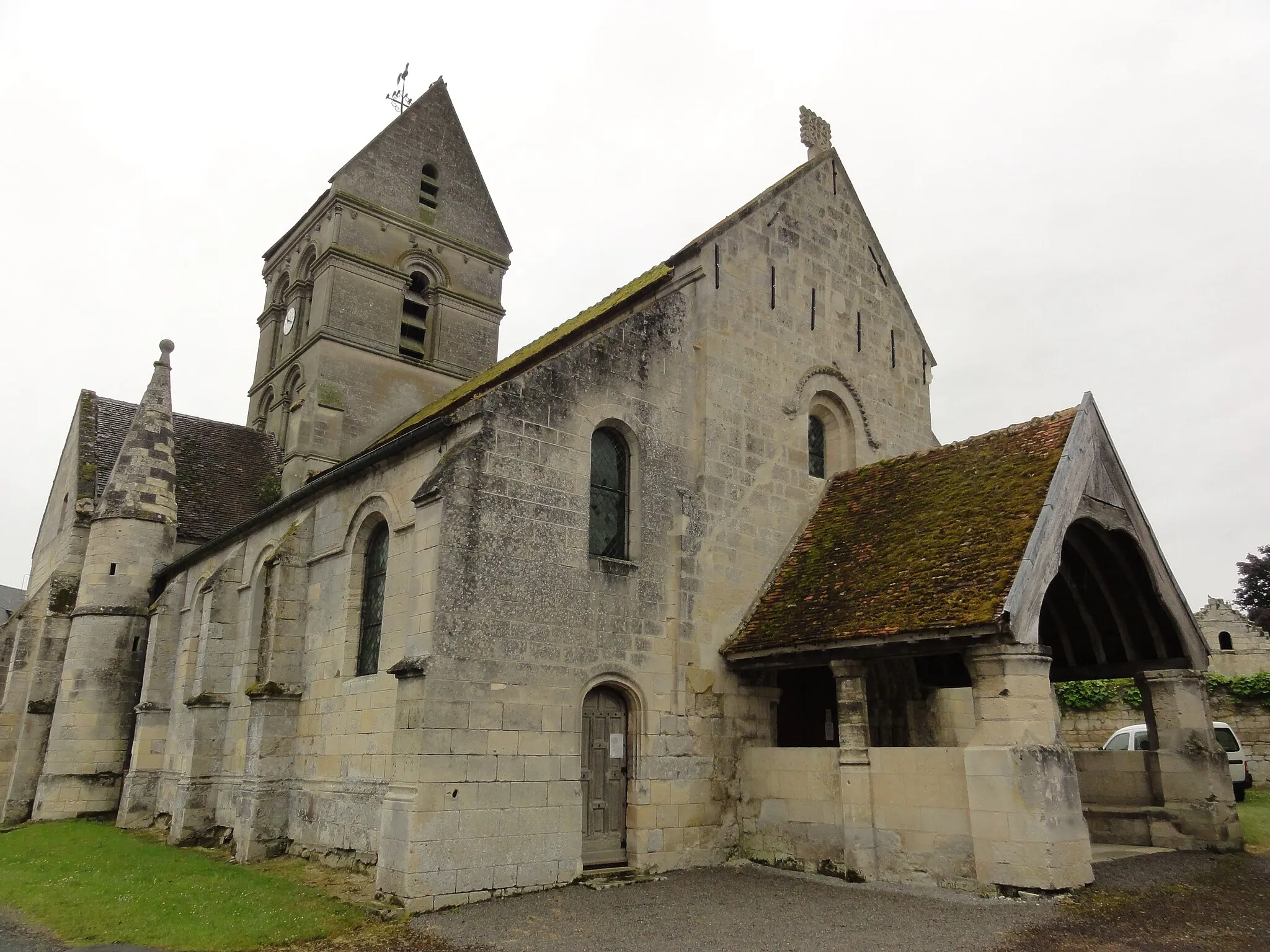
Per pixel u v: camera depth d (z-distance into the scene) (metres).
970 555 14.24
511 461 14.27
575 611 14.60
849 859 14.12
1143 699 17.45
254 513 31.00
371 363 31.88
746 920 11.48
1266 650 29.27
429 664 12.62
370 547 17.30
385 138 34.41
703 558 16.88
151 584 26.92
